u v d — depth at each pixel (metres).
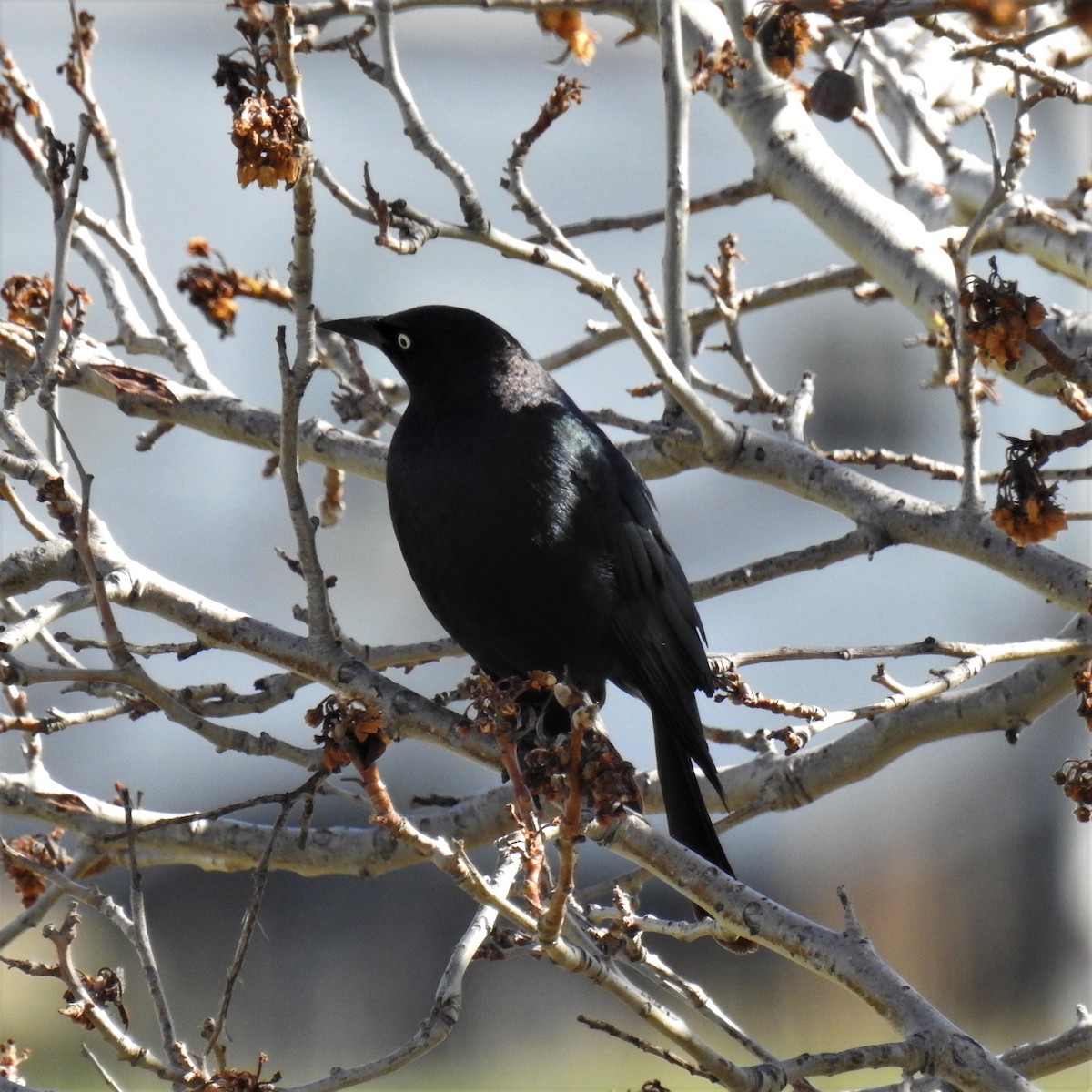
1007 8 6.93
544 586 8.68
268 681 8.77
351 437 10.10
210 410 9.92
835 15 7.21
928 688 7.79
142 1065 6.77
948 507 9.25
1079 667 9.10
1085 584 8.85
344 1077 6.68
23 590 8.09
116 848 9.34
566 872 5.47
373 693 7.67
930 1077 6.73
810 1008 20.44
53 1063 18.73
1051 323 10.17
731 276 11.30
